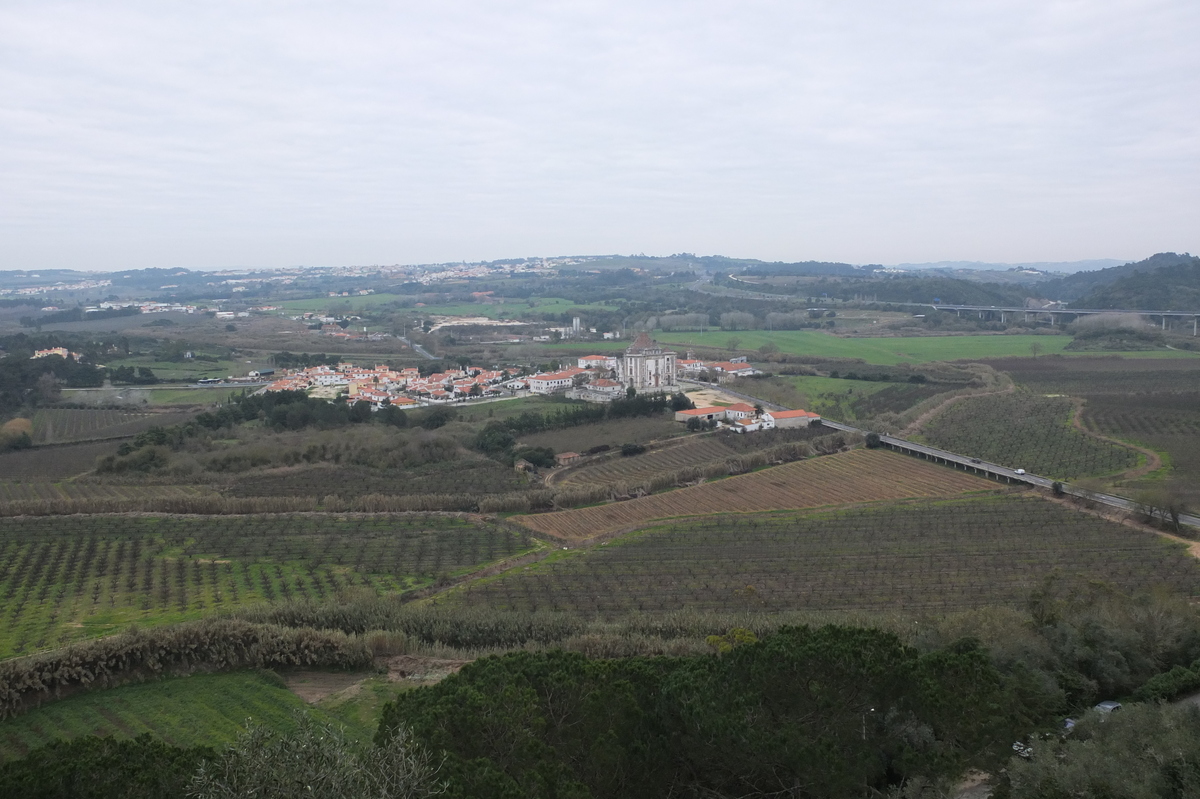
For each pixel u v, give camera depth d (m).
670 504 185.38
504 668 71.38
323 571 143.12
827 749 59.88
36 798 56.75
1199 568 135.12
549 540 163.88
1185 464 197.00
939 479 198.25
